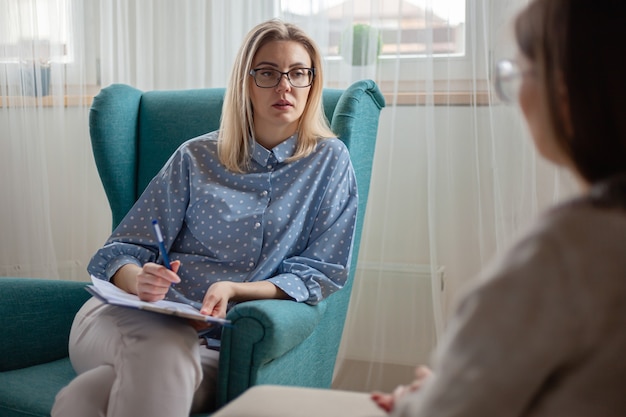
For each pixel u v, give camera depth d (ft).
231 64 8.31
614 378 1.90
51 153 9.11
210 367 5.16
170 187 6.14
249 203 5.94
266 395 3.21
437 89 7.61
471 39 7.45
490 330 1.95
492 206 7.52
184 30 8.45
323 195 5.95
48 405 4.87
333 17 7.92
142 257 5.97
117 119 6.86
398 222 8.02
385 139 7.95
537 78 2.19
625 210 1.95
